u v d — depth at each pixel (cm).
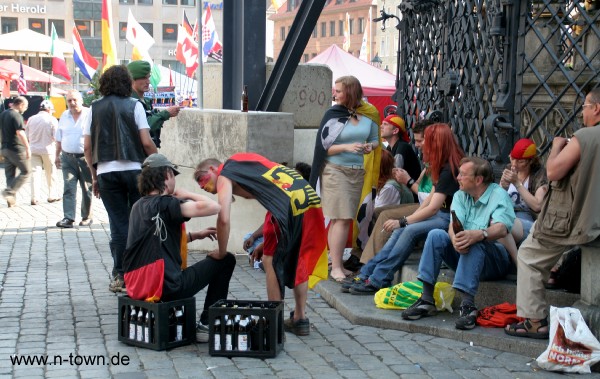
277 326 525
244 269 803
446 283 609
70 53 3469
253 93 912
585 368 488
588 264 510
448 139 631
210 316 519
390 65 7638
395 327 586
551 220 511
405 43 943
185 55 2784
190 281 544
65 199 1098
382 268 655
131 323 541
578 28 772
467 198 579
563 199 506
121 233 692
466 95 756
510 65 659
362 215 761
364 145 696
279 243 546
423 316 592
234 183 552
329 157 712
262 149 838
